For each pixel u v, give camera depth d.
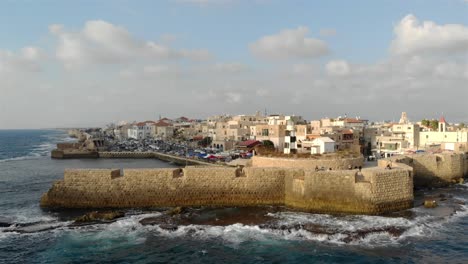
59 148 147.88
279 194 46.06
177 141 173.50
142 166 102.94
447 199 48.25
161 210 44.41
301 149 80.81
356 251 31.08
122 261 29.91
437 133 94.25
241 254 30.92
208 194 45.97
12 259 30.33
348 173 41.47
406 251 31.05
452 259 29.64
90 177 45.38
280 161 54.75
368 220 38.47
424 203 44.72
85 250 31.95
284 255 30.61
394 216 40.00
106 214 40.62
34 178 76.44
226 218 40.31
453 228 36.16
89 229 36.81
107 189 45.28
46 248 32.41
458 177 62.25
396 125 100.38
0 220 40.22
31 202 49.66
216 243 33.22
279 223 37.97
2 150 176.88
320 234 34.34
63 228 37.06
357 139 97.56
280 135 103.56
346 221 38.34
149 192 45.59
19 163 113.69
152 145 160.25
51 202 45.50
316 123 118.12
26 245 33.03
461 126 120.44
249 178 46.03
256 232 35.62
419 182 57.97
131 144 172.88
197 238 34.38
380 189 40.81
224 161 91.50
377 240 33.22
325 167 51.94
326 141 69.50
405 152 83.94
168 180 45.78
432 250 31.22
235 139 135.75
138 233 35.75
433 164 59.41
